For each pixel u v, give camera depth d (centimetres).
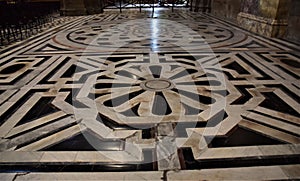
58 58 389
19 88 273
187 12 1079
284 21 529
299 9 483
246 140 176
